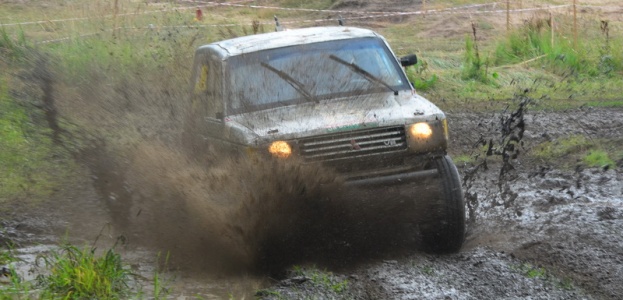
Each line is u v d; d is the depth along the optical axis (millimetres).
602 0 50625
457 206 11656
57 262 10953
